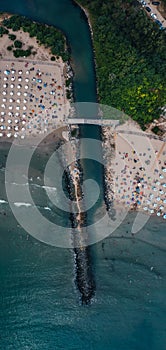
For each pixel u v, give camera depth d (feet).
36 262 285.64
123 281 286.46
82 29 306.76
